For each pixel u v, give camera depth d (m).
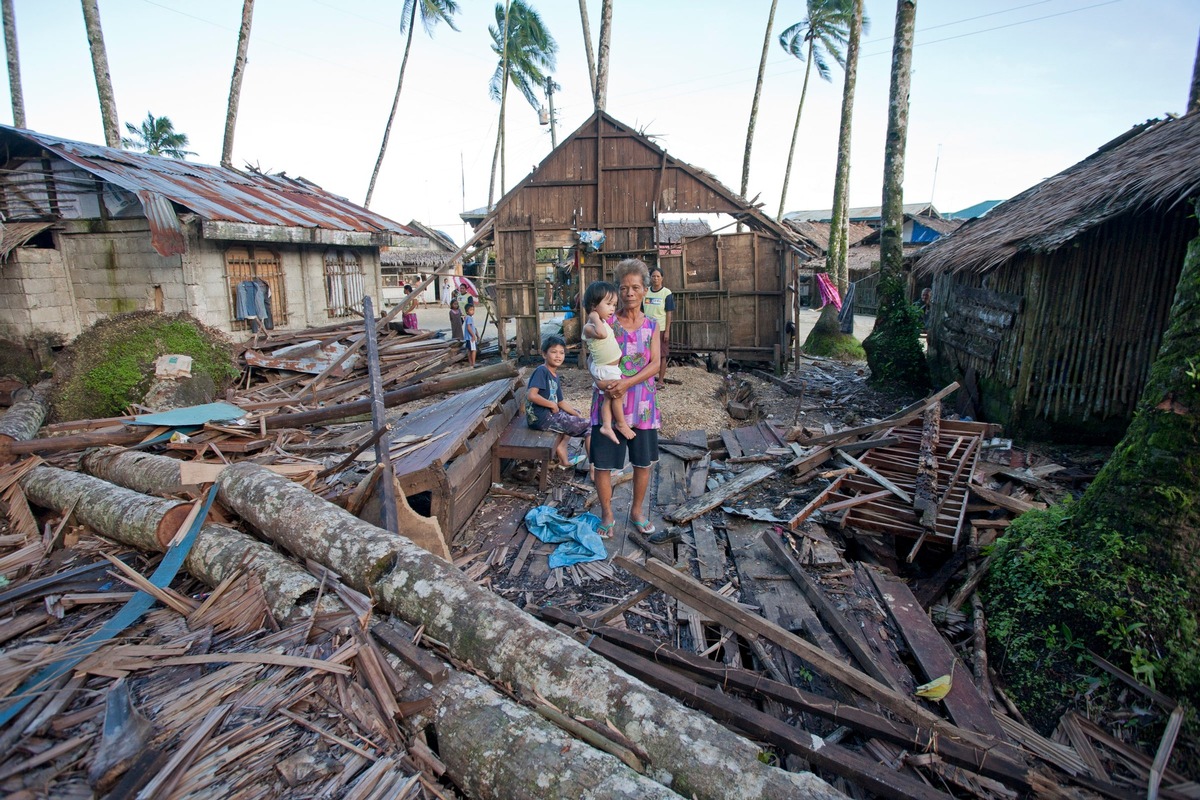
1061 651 2.96
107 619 2.88
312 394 7.11
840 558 4.00
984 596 3.61
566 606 3.62
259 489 3.58
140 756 1.93
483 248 11.61
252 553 3.14
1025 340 6.83
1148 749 2.54
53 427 5.07
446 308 30.30
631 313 4.09
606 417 4.13
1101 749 2.55
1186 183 5.12
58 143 9.63
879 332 10.49
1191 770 2.42
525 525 4.71
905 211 38.03
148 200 8.87
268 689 2.28
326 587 2.94
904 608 3.48
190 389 7.32
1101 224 5.94
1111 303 6.38
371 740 2.12
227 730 2.09
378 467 3.81
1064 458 6.15
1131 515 3.05
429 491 4.43
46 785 1.84
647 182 10.69
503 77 28.70
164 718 2.11
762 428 6.89
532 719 2.23
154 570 3.39
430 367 10.82
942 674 2.94
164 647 2.52
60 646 2.56
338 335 11.41
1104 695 2.75
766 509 4.78
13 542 3.90
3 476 4.47
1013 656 3.11
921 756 2.41
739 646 3.24
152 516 3.47
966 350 8.59
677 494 5.20
